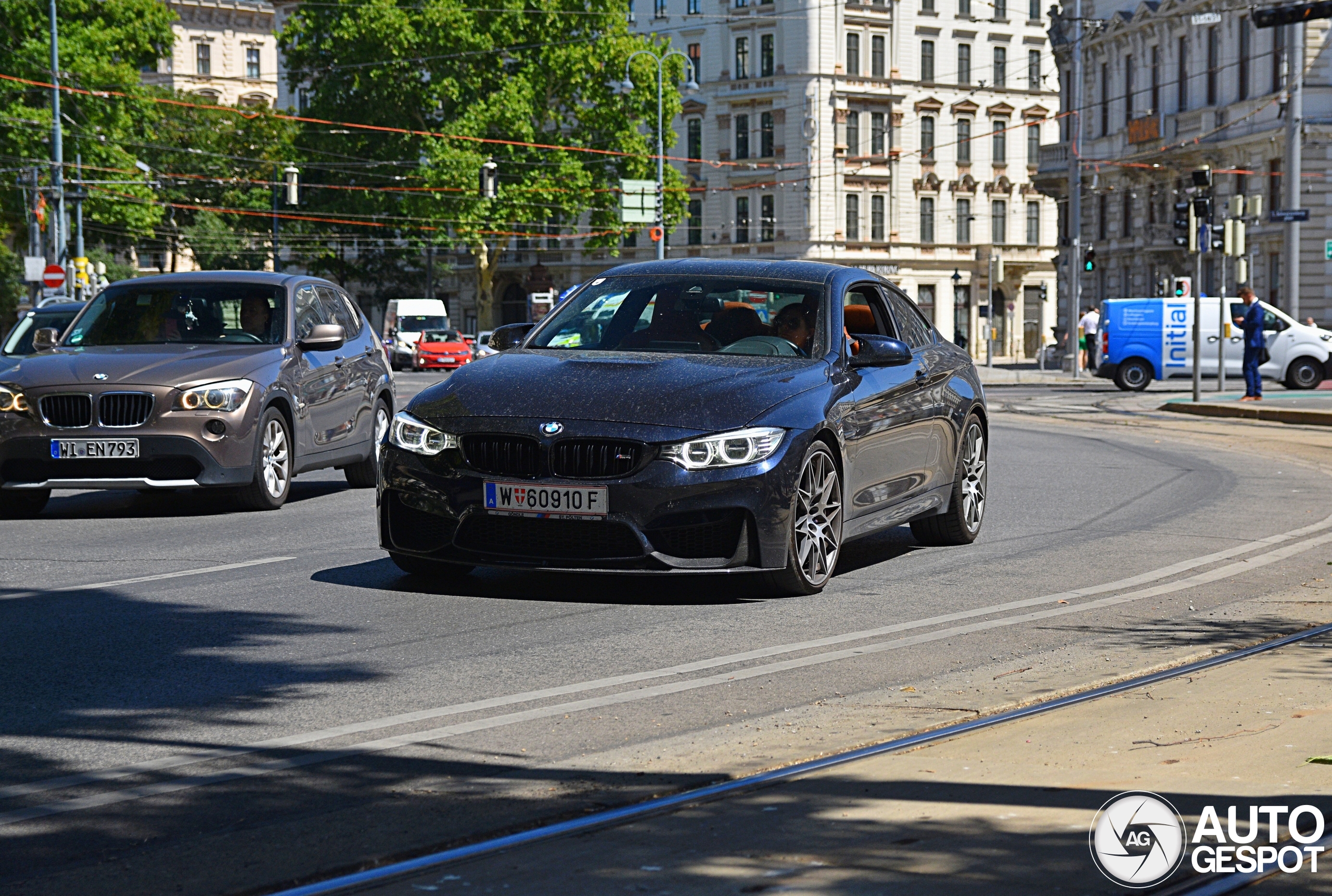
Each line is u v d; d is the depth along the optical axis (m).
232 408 11.16
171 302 12.34
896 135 76.25
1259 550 9.64
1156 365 34.91
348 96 62.06
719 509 7.25
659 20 77.88
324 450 12.58
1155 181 56.16
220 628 6.84
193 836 3.91
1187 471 15.37
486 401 7.53
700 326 8.39
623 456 7.23
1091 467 15.73
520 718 5.21
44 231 50.72
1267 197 49.25
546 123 64.75
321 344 12.22
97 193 48.81
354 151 61.72
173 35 52.22
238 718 5.20
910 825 3.90
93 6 50.34
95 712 5.28
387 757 4.70
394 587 7.96
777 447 7.41
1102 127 60.09
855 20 74.31
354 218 62.41
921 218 77.44
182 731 5.02
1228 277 51.59
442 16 59.78
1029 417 25.64
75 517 11.40
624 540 7.21
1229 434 20.92
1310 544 9.93
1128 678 5.88
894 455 8.68
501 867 3.62
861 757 4.65
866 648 6.48
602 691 5.64
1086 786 4.25
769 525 7.37
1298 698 5.41
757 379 7.73
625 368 7.75
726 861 3.63
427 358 63.34
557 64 60.94
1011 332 80.88
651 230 50.59
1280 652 6.36
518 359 8.09
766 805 4.11
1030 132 80.88
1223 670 5.96
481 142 59.78
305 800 4.23
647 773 4.49
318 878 3.57
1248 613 7.40
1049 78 81.25
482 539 7.44
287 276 12.89
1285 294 37.22
